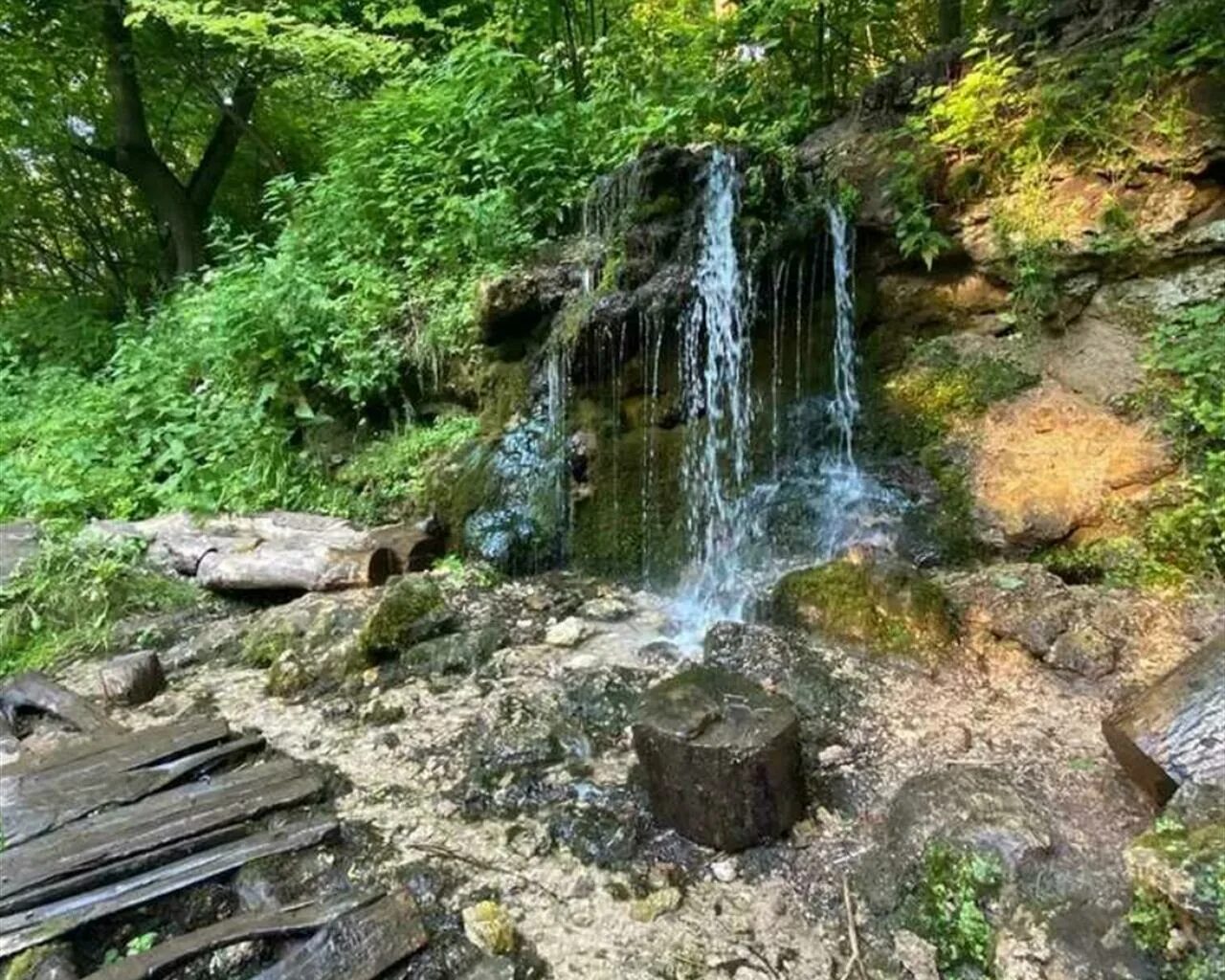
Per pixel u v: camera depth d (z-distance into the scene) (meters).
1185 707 1.82
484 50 5.10
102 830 2.11
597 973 1.71
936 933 1.72
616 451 3.85
